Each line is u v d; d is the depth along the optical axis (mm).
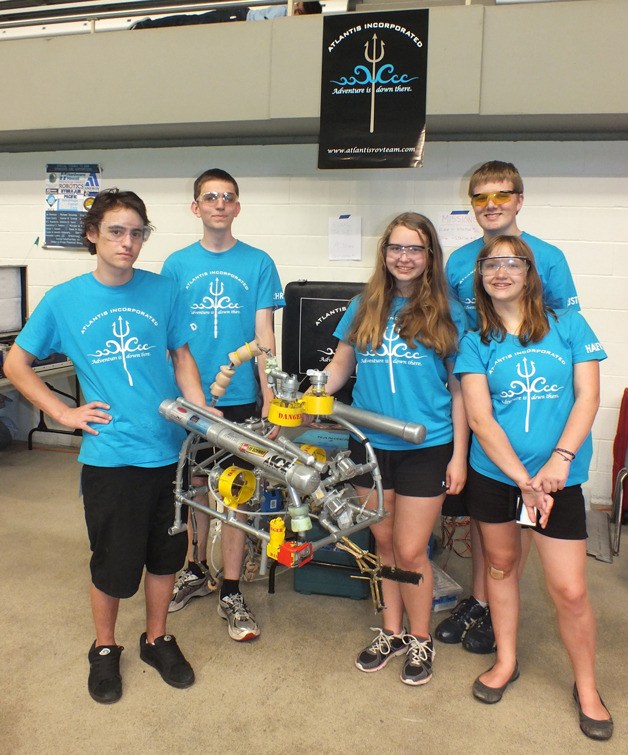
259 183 3916
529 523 1797
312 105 3258
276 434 1951
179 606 2537
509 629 2055
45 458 4430
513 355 1862
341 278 3891
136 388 1873
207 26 3324
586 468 1865
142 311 1887
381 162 3203
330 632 2410
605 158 3463
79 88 3543
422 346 1963
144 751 1794
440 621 2506
